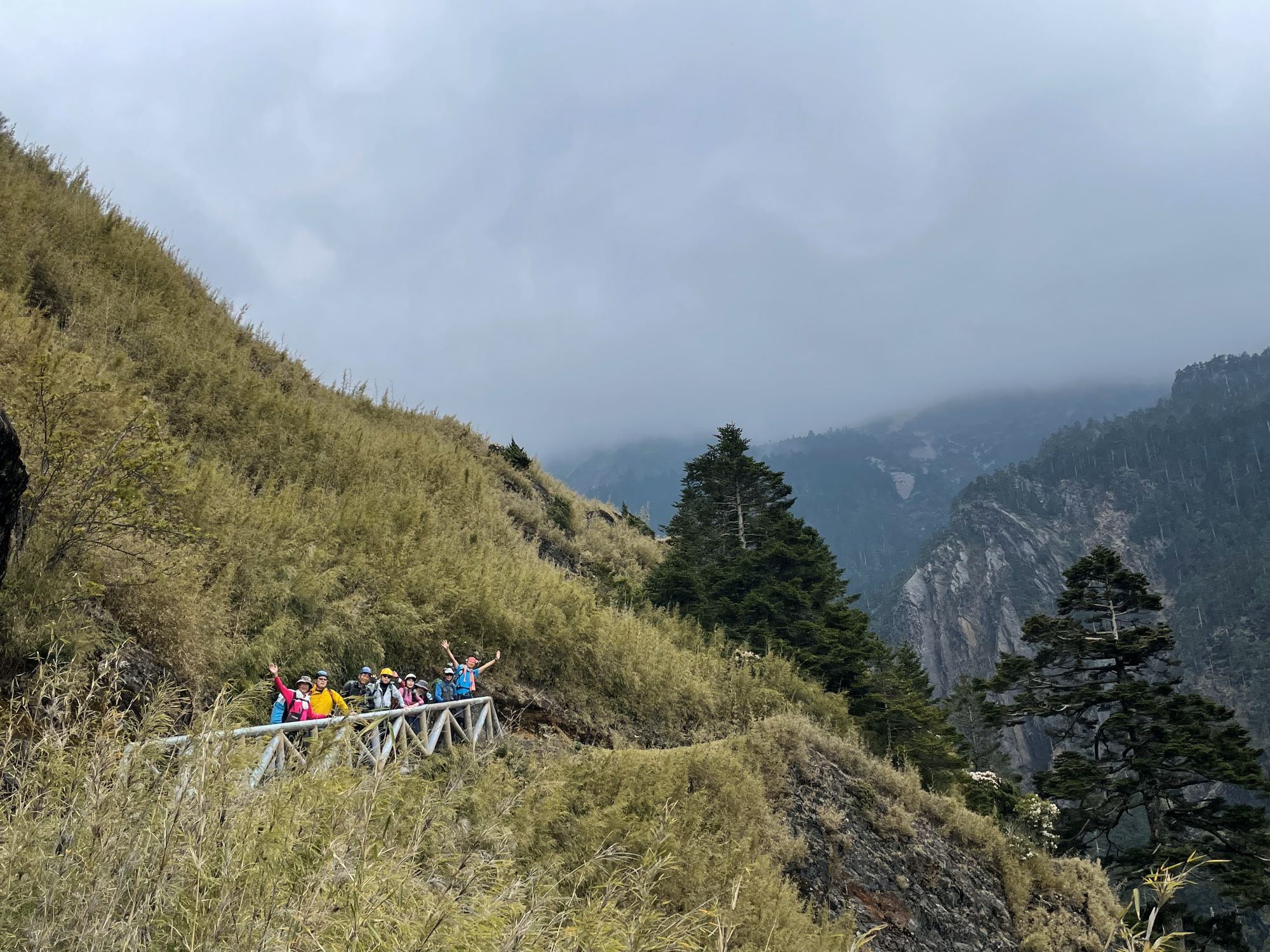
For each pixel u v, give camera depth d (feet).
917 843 48.32
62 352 28.71
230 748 11.44
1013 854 56.34
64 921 8.29
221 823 10.23
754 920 24.67
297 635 30.58
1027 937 48.83
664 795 28.81
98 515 22.88
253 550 32.50
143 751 10.83
